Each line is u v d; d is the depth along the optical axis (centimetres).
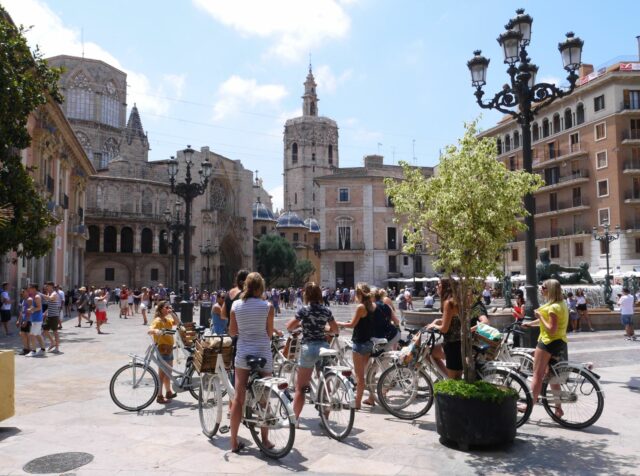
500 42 1240
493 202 635
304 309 727
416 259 6619
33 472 574
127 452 643
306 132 12181
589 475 554
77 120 8162
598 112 5147
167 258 7725
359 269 6469
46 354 1554
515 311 1639
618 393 940
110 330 2412
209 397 717
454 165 664
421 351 819
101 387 1051
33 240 1802
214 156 8944
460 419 639
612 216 4988
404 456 621
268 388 626
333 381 709
